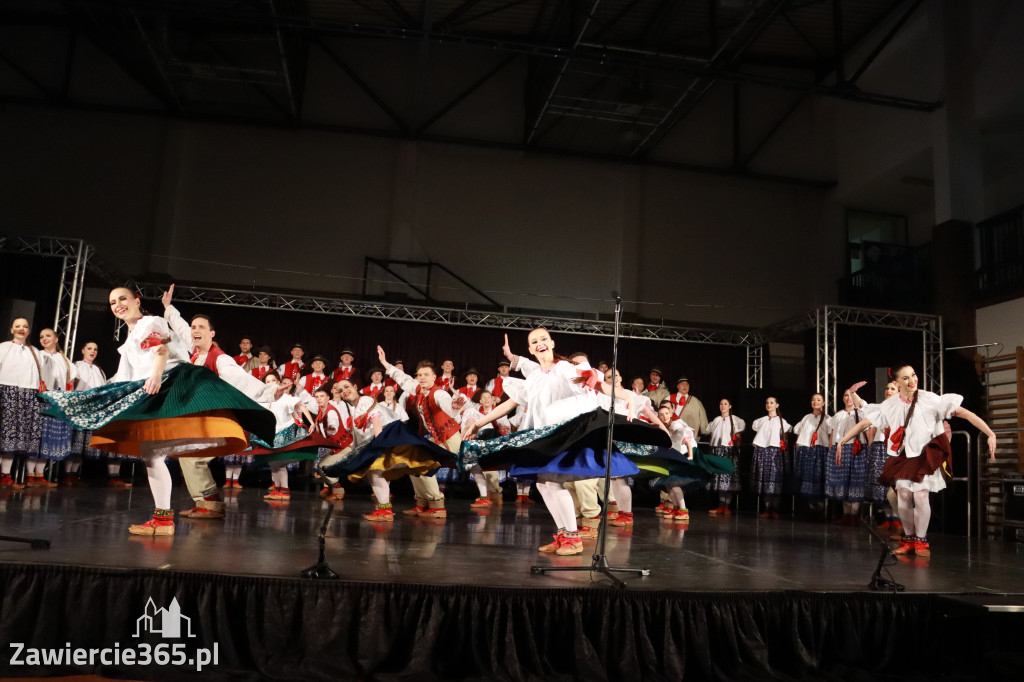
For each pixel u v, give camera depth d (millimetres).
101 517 4457
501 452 3732
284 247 11766
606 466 3354
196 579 2764
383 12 11539
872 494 7367
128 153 11586
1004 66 9688
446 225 12172
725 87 12945
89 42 11680
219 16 9008
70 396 3428
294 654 2717
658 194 12695
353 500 7719
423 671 2719
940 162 10281
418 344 11461
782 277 12672
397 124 12266
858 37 12266
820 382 9789
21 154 11305
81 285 8438
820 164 12922
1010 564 4535
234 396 3594
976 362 9297
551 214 12438
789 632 3076
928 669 3195
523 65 12656
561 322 11453
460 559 3547
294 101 11383
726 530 6250
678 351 11898
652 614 2949
